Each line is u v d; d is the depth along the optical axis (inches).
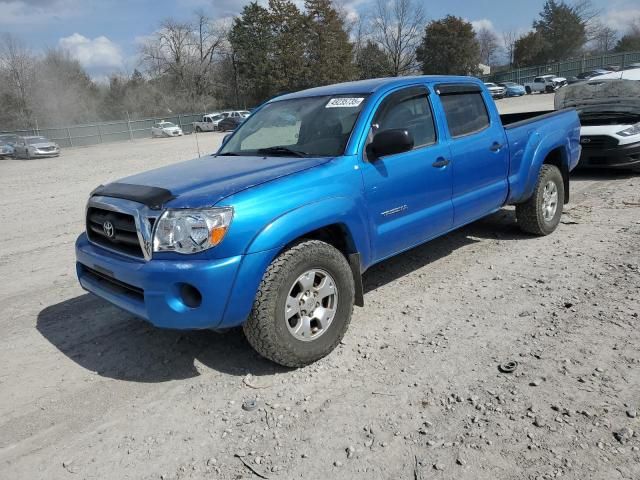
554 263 210.2
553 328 156.9
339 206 148.6
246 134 196.9
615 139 346.0
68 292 224.1
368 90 174.4
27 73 2716.5
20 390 147.1
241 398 135.4
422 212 179.8
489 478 101.7
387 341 158.6
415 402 127.3
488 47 3900.1
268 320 135.6
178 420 128.6
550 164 251.8
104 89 3284.9
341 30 2600.9
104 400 139.7
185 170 163.0
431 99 187.5
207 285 127.3
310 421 123.7
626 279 186.9
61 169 882.8
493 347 149.3
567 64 2581.2
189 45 2925.7
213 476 108.9
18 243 323.9
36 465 116.5
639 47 3344.0
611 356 139.2
